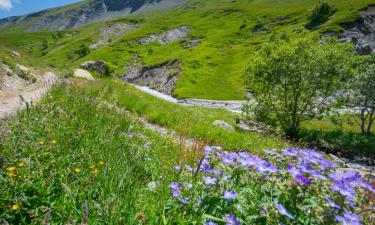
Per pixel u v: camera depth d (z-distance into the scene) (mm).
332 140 19984
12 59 24203
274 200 3180
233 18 153375
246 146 12625
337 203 3117
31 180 4137
